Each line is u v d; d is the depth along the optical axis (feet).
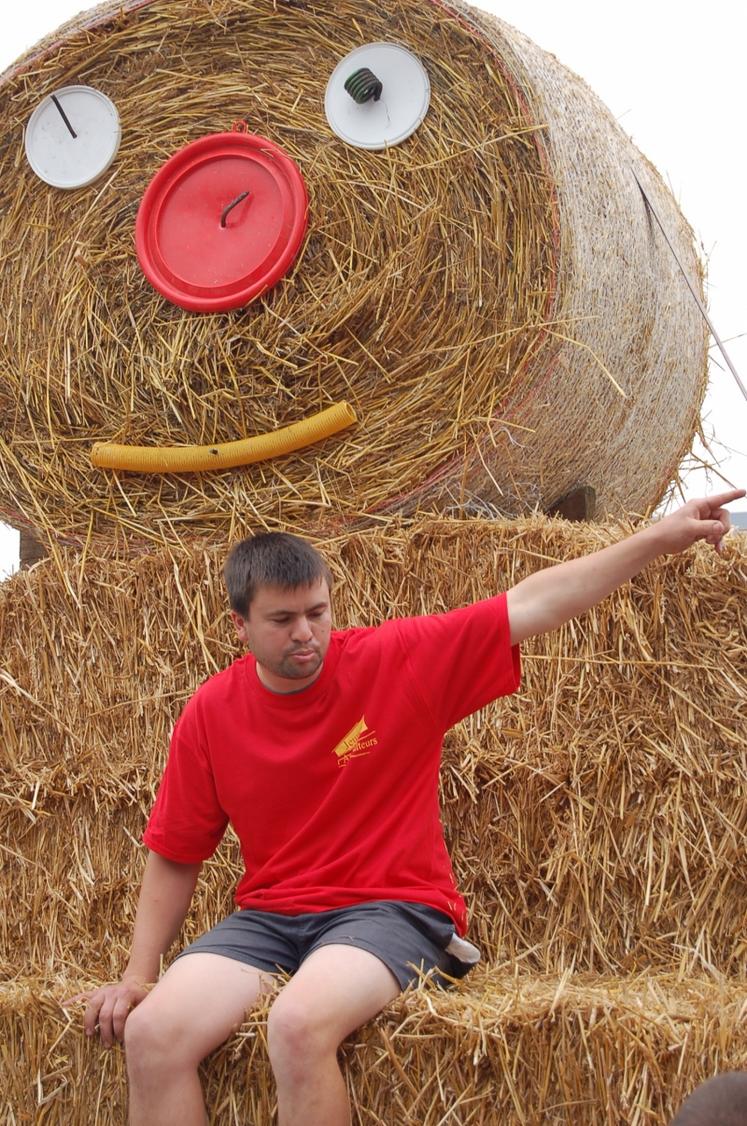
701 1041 10.86
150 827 13.41
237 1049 11.36
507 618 12.91
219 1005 11.51
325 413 17.07
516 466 17.20
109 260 18.57
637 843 14.51
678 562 14.67
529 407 16.71
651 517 15.51
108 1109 12.14
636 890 14.48
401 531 16.30
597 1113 10.94
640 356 18.34
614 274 17.51
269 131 18.44
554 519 16.25
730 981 13.32
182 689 16.33
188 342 17.92
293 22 18.65
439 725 13.05
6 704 16.72
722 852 14.20
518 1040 11.12
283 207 17.79
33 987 13.07
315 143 18.13
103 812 16.25
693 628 14.65
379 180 17.66
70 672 16.65
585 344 16.88
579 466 18.28
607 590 12.82
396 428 17.08
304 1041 10.73
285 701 12.96
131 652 16.53
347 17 18.33
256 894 12.85
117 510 17.75
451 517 16.17
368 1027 11.28
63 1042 12.39
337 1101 10.75
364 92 17.62
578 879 14.53
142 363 18.07
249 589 12.54
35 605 16.81
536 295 16.69
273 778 12.94
